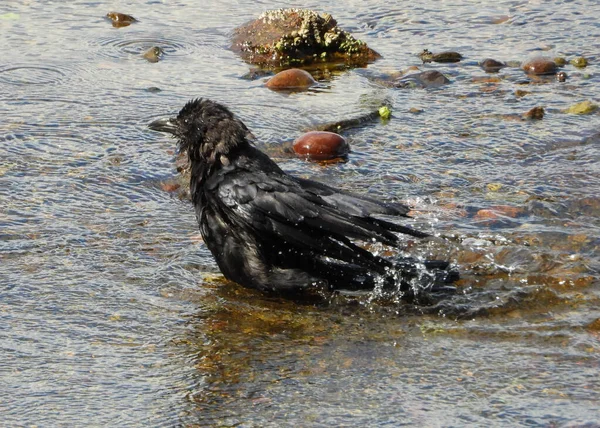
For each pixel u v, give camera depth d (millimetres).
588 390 8648
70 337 9797
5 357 9328
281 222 10836
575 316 10227
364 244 12242
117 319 10227
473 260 11656
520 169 14523
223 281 11289
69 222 12648
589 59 19688
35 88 17750
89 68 18906
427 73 18625
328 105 17203
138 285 11055
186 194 13695
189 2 23359
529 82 18484
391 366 9242
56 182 13906
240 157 11141
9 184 13758
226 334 9984
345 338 9906
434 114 16891
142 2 23266
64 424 8195
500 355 9406
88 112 16672
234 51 20234
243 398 8641
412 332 10016
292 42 19828
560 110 16953
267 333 10039
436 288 10961
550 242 12070
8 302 10492
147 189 13828
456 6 23297
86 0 23266
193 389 8812
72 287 10898
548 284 11000
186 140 11406
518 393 8625
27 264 11414
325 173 14438
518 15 22547
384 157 15070
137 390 8789
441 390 8727
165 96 17531
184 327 10125
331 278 11102
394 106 17297
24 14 22094
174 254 11859
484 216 12875
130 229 12508
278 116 16641
